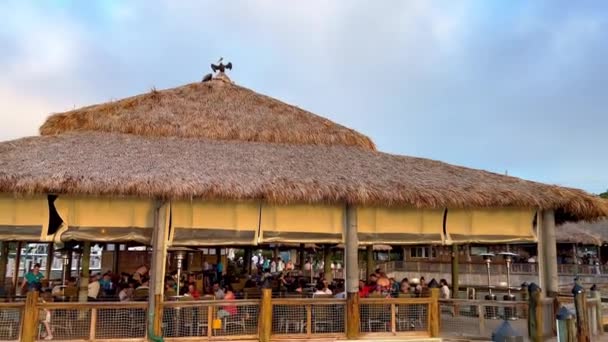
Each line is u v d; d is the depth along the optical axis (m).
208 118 15.25
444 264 36.12
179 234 10.66
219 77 18.38
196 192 9.83
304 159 12.51
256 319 10.05
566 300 11.17
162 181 9.83
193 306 9.84
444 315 10.80
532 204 11.41
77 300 11.73
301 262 23.94
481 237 11.89
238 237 10.88
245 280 16.03
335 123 16.36
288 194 10.19
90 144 12.25
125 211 10.55
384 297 11.36
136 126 14.25
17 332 9.11
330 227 11.19
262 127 15.16
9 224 10.12
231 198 10.12
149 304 9.72
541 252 11.84
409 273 37.38
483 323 10.46
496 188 11.51
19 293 13.80
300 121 15.98
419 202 10.77
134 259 18.30
